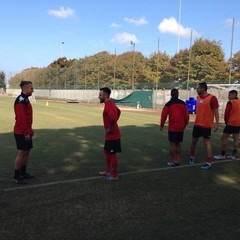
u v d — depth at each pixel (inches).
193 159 254.4
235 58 1170.0
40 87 2301.9
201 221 147.1
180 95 1013.2
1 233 132.5
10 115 654.5
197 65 1347.2
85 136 388.2
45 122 542.9
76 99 1733.5
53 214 152.1
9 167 233.3
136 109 1045.2
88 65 1866.4
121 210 158.1
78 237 130.0
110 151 204.1
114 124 203.6
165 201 171.2
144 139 374.9
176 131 241.4
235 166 250.4
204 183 204.2
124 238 129.8
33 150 297.7
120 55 1905.8
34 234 132.0
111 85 1488.7
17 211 155.0
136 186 195.5
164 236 132.1
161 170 233.5
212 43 1403.8
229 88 836.6
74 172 224.1
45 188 189.2
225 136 273.3
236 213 156.9
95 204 165.5
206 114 238.7
